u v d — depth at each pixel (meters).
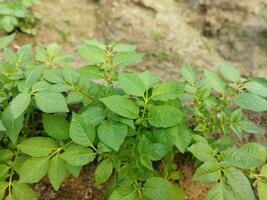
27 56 0.45
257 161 0.38
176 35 0.66
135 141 0.41
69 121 0.46
